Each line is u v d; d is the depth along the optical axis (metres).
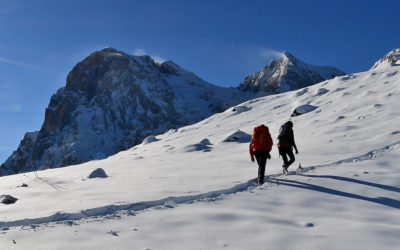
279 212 5.99
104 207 6.51
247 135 22.44
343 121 19.31
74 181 11.09
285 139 9.40
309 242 4.55
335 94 29.52
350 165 9.48
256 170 10.62
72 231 5.32
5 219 6.17
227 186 8.04
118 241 4.80
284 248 4.38
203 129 34.03
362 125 16.80
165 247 4.53
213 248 4.44
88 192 8.55
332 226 5.18
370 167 9.01
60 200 7.75
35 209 6.96
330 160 10.43
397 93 22.23
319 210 6.06
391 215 5.75
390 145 11.45
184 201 7.12
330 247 4.38
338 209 6.11
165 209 6.43
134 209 6.61
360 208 6.13
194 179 9.64
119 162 17.98
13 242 4.95
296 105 31.11
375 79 29.80
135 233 5.11
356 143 12.88
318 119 22.11
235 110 38.72
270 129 24.33
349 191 7.12
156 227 5.34
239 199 6.93
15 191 9.53
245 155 14.98
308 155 11.93
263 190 7.60
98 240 4.87
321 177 8.35
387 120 16.52
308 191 7.26
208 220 5.57
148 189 8.34
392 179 7.76
